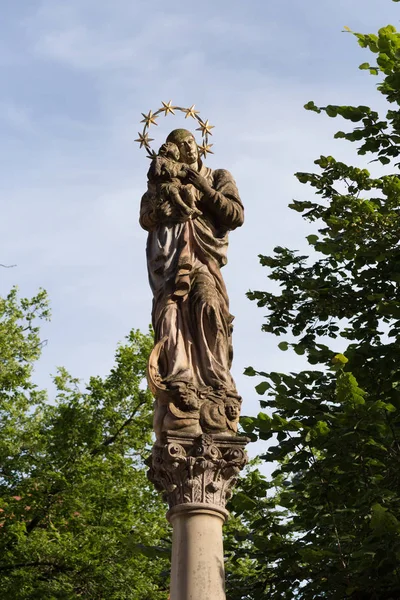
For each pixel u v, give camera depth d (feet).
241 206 39.73
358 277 51.98
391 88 51.06
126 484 81.10
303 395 46.62
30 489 77.46
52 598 69.77
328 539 42.83
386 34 49.73
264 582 44.09
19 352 92.84
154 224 39.01
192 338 36.06
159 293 37.29
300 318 53.88
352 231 49.32
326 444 42.98
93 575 73.10
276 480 50.19
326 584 41.37
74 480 78.69
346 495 43.01
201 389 34.86
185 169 39.55
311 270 55.42
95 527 75.92
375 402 41.14
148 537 76.79
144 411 87.15
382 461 43.24
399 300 51.57
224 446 33.76
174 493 33.27
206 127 41.52
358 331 52.49
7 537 74.69
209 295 36.58
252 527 44.19
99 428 82.64
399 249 49.73
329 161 52.80
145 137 40.70
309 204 53.67
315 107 52.01
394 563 38.96
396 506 40.98
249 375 46.98
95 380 87.30
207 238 38.17
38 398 90.38
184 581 31.53
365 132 51.90
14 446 80.74
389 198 49.44
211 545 32.27
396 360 46.52
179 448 33.47
